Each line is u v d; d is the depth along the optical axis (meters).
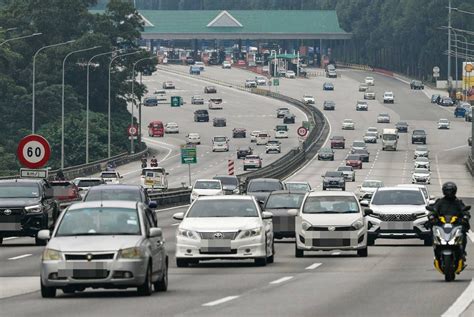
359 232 81.75
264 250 73.19
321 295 54.34
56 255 53.09
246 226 72.81
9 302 53.03
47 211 96.69
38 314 47.19
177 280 63.72
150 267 54.19
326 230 81.50
